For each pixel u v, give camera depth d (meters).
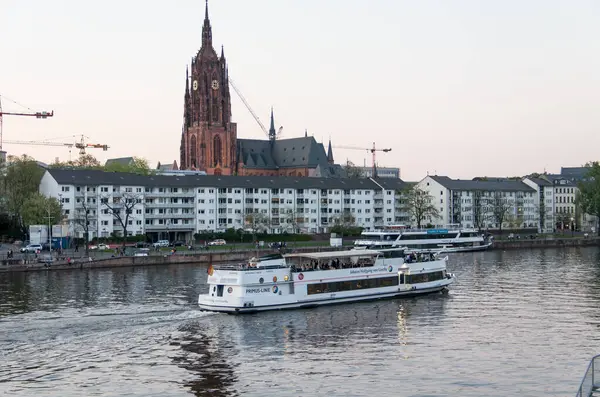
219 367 77.44
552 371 74.81
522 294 124.94
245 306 105.19
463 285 137.62
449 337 90.44
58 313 105.81
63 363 78.62
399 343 87.44
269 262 111.81
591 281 143.50
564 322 98.94
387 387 69.94
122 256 179.00
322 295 112.19
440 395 67.56
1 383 71.62
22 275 157.50
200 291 130.50
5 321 98.69
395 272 120.31
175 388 70.31
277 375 74.38
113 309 109.62
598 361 62.00
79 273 162.25
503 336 90.62
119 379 73.19
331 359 80.31
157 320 100.50
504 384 70.62
